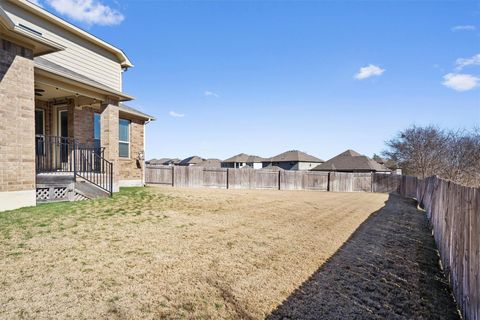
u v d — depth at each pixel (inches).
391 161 1364.4
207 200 410.0
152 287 132.3
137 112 545.6
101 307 112.1
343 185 868.0
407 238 267.9
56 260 153.8
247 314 117.0
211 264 165.9
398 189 797.2
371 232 281.6
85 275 138.4
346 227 294.7
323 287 147.5
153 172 824.3
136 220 249.6
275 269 166.7
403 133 1170.0
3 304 109.3
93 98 387.2
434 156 1043.9
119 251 173.9
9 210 248.8
